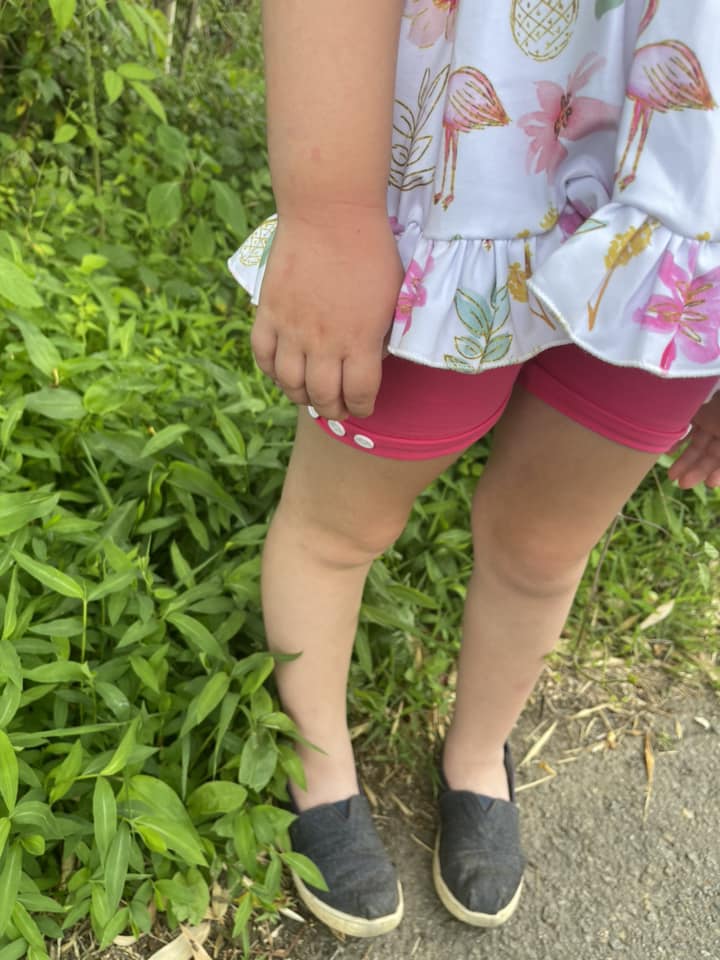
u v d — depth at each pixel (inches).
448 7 31.0
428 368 33.6
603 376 35.2
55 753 44.1
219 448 56.7
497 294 30.8
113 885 38.6
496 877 50.1
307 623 46.1
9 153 82.1
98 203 81.6
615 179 28.2
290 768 47.0
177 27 110.8
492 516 43.0
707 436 47.1
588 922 52.4
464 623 49.8
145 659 46.6
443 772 55.2
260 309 31.4
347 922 47.9
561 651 69.8
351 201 29.0
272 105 28.8
